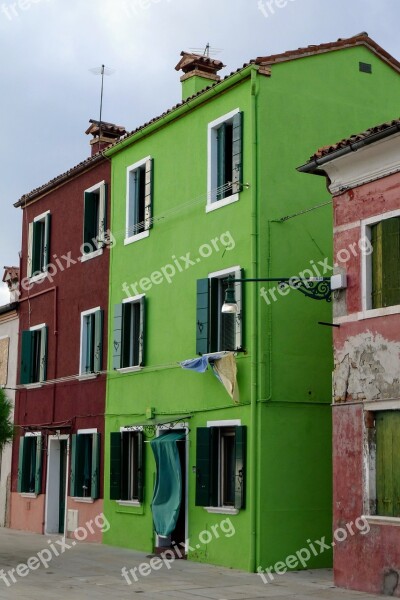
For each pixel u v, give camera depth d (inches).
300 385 607.2
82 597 485.1
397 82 695.7
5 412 680.4
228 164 655.8
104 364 785.6
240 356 608.1
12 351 965.8
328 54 659.4
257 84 621.9
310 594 490.3
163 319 704.4
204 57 772.6
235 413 608.7
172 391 682.8
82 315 829.8
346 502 518.6
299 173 630.5
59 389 858.1
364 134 510.0
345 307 536.1
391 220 510.3
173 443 653.3
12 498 924.6
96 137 941.2
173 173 709.9
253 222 609.9
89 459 802.8
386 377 499.5
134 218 766.5
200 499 625.0
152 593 498.3
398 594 474.9
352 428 519.8
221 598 478.9
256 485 581.9
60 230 891.4
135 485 727.7
